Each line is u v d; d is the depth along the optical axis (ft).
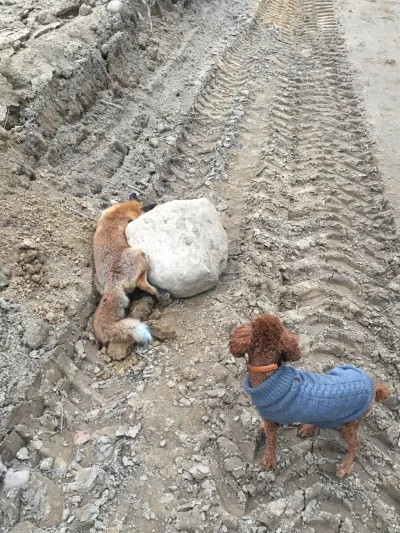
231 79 10.18
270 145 7.98
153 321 5.04
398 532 3.58
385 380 4.62
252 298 5.26
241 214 6.66
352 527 3.57
